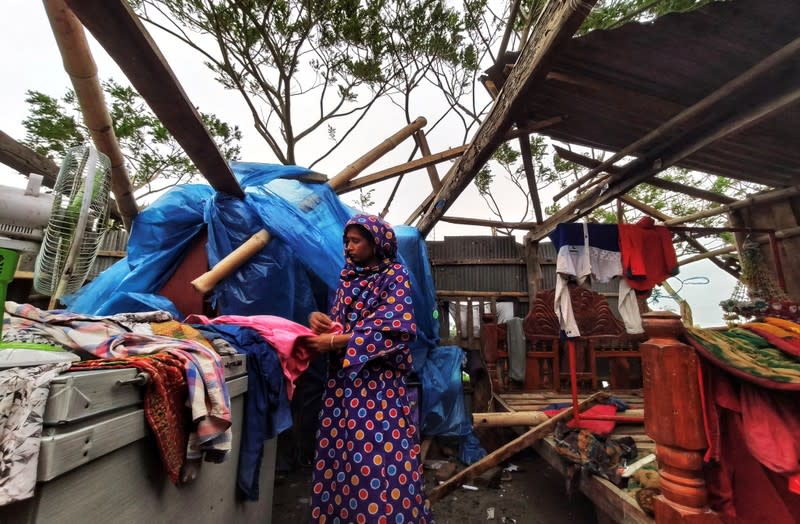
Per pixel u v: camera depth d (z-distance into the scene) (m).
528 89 1.96
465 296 4.96
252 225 2.71
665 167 3.15
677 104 2.54
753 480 1.32
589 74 2.43
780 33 2.01
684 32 2.03
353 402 1.45
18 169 2.40
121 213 2.61
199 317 1.84
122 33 1.14
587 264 3.13
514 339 4.05
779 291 3.76
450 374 3.84
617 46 2.15
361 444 1.38
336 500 1.38
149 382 0.91
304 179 3.14
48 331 1.00
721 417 1.42
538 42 1.81
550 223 4.72
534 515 2.48
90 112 1.75
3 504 0.54
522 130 2.85
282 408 1.74
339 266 2.85
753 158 3.35
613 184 3.77
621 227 3.23
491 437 3.67
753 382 1.25
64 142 4.72
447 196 3.42
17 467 0.57
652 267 3.18
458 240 5.49
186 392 1.03
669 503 1.29
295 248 2.67
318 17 5.16
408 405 1.54
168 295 2.74
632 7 2.24
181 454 1.00
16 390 0.61
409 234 4.08
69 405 0.65
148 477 0.92
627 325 3.16
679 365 1.30
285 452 3.15
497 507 2.59
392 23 5.48
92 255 1.54
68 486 0.67
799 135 2.92
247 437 1.55
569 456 2.09
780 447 1.23
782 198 3.88
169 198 2.80
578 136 3.38
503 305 5.14
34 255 1.42
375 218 1.67
